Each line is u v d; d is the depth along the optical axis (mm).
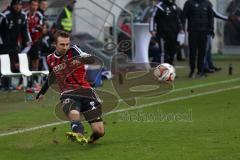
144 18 55594
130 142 24781
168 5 47469
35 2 42281
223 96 37844
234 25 65250
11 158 22547
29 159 22281
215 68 52125
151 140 25094
